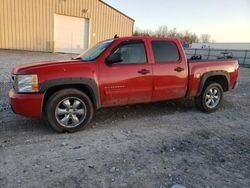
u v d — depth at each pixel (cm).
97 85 445
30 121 484
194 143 412
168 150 379
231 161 354
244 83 1216
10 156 340
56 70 415
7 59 1549
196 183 294
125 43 477
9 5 2147
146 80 492
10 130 438
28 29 2277
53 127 426
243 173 323
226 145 411
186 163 341
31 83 403
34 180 285
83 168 315
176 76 529
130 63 478
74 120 439
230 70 619
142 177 301
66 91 425
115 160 340
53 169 310
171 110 609
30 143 386
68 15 2439
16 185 274
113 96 465
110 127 473
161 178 301
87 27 2573
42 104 412
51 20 2366
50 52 2417
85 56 504
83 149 371
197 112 605
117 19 2733
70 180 288
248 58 2998
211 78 610
